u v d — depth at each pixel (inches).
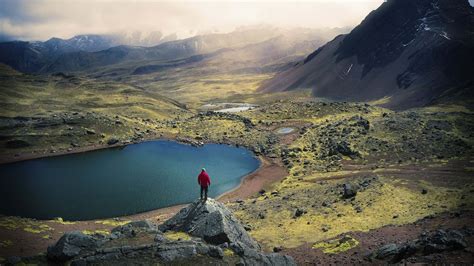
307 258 1787.6
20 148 6594.5
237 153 6161.4
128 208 3841.0
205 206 1939.0
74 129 7352.4
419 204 2640.3
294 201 3257.9
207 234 1748.3
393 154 4731.8
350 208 2787.9
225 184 4653.1
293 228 2491.4
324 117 7583.7
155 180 4832.7
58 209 3814.0
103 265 1398.9
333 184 3673.7
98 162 5856.3
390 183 3289.9
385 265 1450.5
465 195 2655.0
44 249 2054.6
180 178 4909.0
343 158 4923.7
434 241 1407.5
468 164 3917.3
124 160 5940.0
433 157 4411.9
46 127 7332.7
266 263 1515.7
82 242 1558.8
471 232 1467.8
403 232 1883.6
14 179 5002.5
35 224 2657.5
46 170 5457.7
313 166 4906.5
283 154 5689.0
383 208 2662.4
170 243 1541.6
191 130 7780.5
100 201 4057.6
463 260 1233.4
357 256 1653.5
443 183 3161.9
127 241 1596.9
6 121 7509.8
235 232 1847.9
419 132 5236.2
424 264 1264.8
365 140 5251.0
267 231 2485.2
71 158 6171.3
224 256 1504.7
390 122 5708.7
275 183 4527.6
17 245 2089.1
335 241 1952.5
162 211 3754.9
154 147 6811.0
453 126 5393.7
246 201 3671.3
